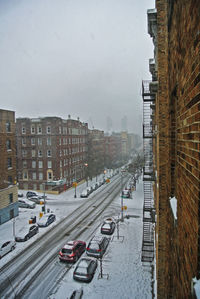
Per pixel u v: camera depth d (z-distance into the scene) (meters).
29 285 13.27
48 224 23.72
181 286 2.95
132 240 19.42
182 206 3.12
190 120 2.49
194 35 2.15
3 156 25.47
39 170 40.59
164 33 6.90
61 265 15.49
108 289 12.79
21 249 18.03
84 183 49.91
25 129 41.12
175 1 3.39
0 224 24.48
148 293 12.39
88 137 55.66
